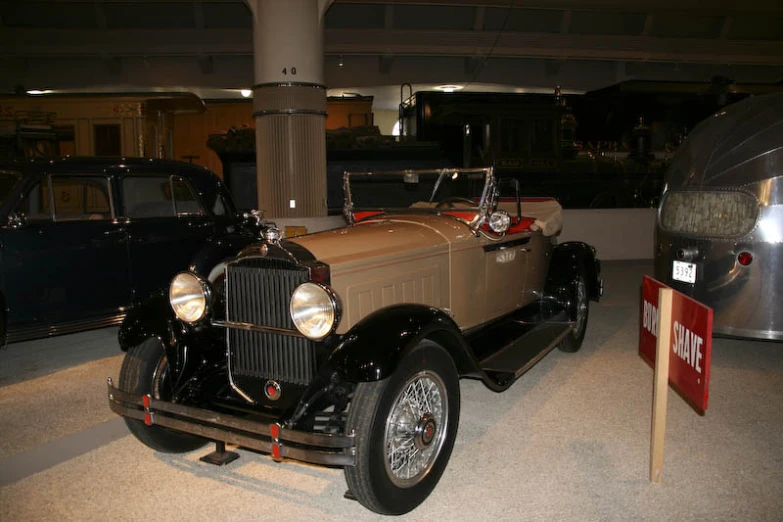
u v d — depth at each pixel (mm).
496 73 15992
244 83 15047
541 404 4223
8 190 5148
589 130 13219
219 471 3301
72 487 3115
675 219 5227
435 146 10812
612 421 3908
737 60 16359
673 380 3018
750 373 4906
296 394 3051
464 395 4422
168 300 3477
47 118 10000
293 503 2973
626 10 14625
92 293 5492
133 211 5828
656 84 13172
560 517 2801
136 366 3273
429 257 3676
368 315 2893
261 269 3023
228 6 13883
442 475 3178
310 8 8797
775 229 4605
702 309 2680
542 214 5164
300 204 9070
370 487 2592
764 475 3184
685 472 3219
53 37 13773
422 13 14586
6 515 2846
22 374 5008
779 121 4754
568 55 15492
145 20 14055
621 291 8422
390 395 2652
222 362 3428
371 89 16016
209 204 6371
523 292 4906
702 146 5145
